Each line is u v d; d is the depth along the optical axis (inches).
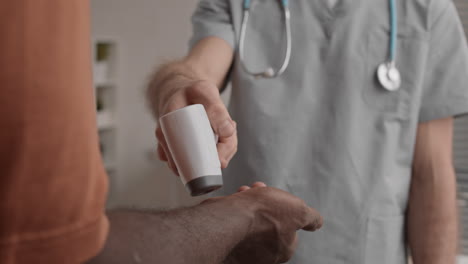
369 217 46.5
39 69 12.1
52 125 12.4
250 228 21.6
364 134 47.1
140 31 144.9
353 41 47.2
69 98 12.7
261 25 49.1
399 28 47.5
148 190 144.7
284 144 47.0
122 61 148.2
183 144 25.5
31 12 12.0
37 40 12.1
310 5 47.9
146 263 15.2
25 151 12.1
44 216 12.5
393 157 47.3
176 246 16.5
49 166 12.4
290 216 23.2
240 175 48.3
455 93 47.3
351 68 47.0
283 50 48.3
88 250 13.5
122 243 14.8
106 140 151.8
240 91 48.4
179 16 140.6
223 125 28.9
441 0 47.6
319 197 46.9
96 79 143.7
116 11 144.1
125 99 149.7
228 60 48.5
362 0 47.5
